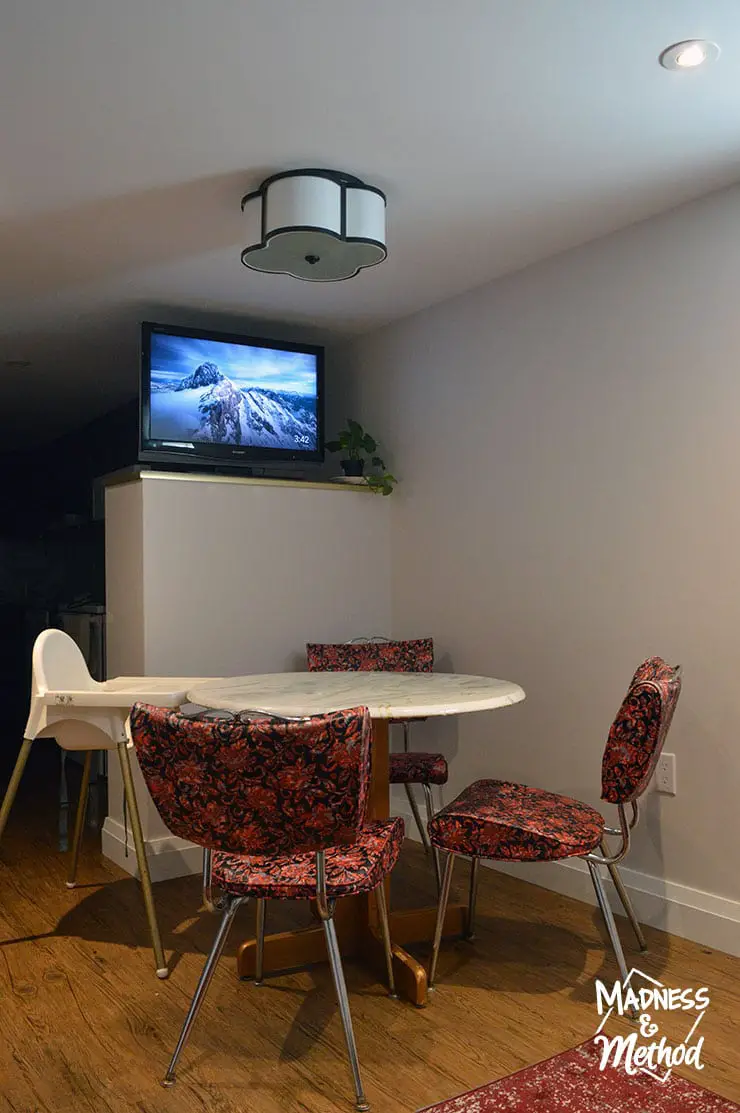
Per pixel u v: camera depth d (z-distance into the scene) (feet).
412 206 9.40
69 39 6.39
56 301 12.33
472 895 8.96
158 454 12.24
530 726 11.05
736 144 8.12
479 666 11.87
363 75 6.93
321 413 13.48
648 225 9.70
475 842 7.38
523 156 8.32
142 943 8.87
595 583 10.24
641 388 9.73
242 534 12.17
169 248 10.44
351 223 8.70
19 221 9.61
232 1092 6.18
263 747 5.38
